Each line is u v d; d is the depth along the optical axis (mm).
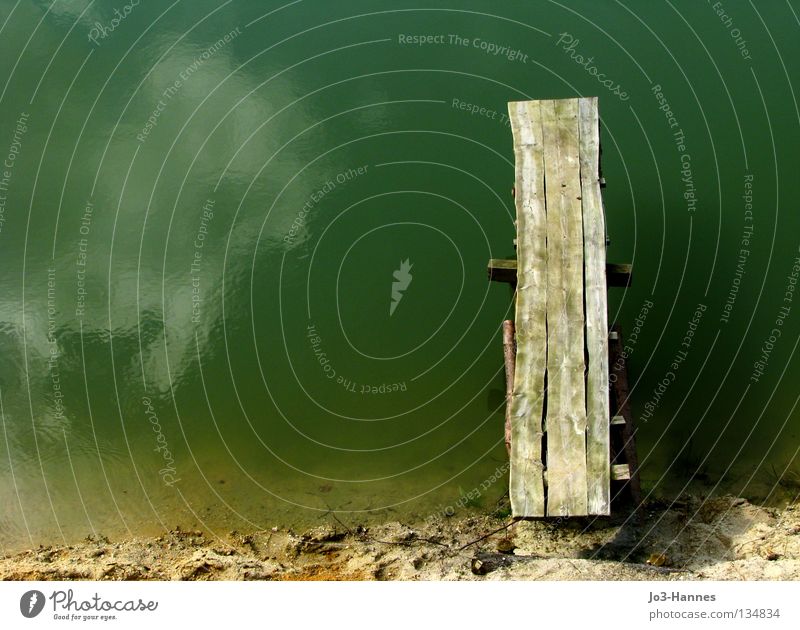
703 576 8383
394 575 8742
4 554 9352
